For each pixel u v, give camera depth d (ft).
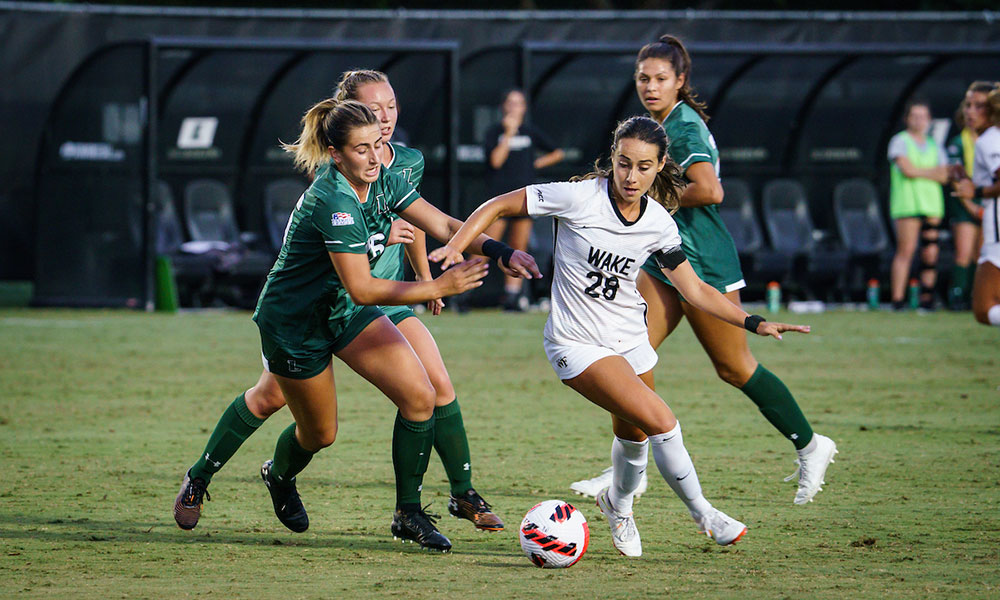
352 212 58.54
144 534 64.28
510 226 211.82
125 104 210.59
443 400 64.39
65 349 160.15
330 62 238.68
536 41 238.27
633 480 59.82
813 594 51.65
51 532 64.34
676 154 76.07
